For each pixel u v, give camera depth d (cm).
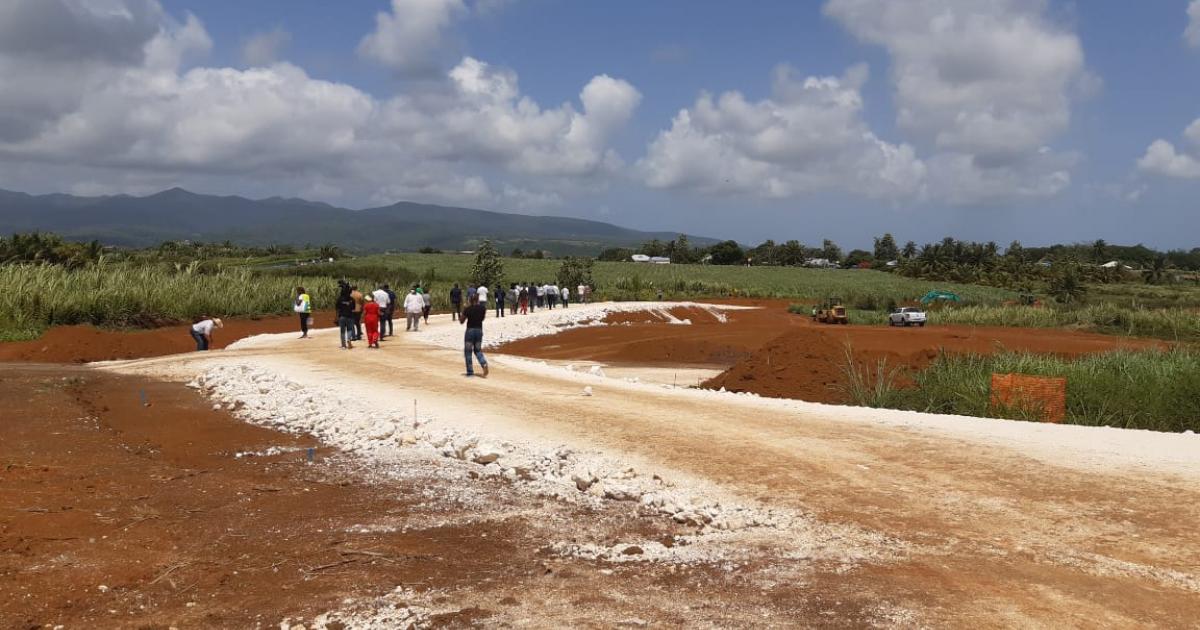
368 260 10950
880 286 9050
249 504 672
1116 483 659
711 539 562
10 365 1772
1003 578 468
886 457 773
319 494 709
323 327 3142
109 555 525
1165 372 1309
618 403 1136
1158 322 3828
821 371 1575
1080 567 484
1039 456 760
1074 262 11231
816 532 564
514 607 440
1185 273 12206
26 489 682
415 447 905
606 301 6425
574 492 704
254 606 443
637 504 665
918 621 409
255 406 1220
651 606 440
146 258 5944
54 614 427
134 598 454
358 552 544
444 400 1173
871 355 1714
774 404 1129
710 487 683
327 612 433
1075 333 3844
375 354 1934
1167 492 630
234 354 1941
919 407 1315
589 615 427
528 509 657
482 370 1593
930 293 6612
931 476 700
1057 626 401
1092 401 1223
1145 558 496
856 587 460
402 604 445
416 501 686
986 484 670
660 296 6819
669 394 1245
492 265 6216
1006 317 4569
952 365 1505
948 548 523
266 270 6956
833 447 819
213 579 487
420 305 2822
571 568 509
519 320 3591
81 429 1014
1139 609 421
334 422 1057
